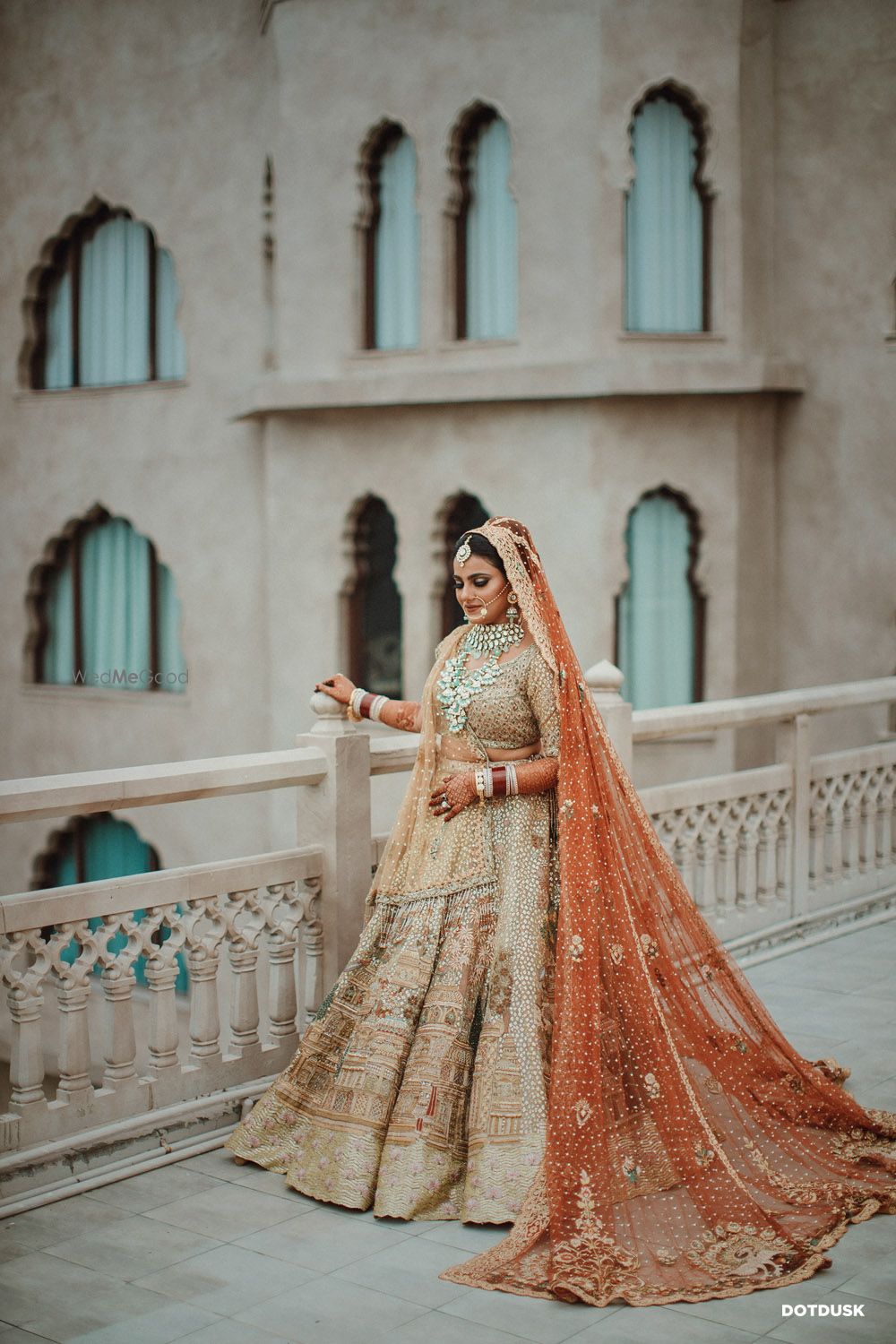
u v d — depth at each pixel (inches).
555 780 151.9
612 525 457.7
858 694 269.7
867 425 451.5
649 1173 142.0
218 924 165.3
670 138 454.0
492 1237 137.9
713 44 445.7
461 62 459.8
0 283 615.5
